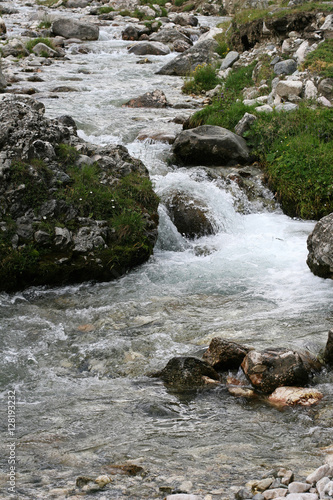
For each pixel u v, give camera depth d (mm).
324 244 7281
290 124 11609
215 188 10039
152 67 21062
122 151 9055
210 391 4754
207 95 16703
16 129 8000
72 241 7441
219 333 5816
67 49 23703
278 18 16844
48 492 3283
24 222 7332
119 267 7656
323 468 3322
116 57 22922
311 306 6504
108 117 13773
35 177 7535
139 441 3941
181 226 9148
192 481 3379
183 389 4805
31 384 4984
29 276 7137
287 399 4508
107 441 3953
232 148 11031
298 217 10016
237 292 7070
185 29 26484
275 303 6664
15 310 6617
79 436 4047
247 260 8172
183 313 6434
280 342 5492
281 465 3564
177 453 3758
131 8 33875
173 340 5742
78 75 19047
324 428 4066
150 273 7758
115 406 4512
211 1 33625
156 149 11633
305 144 10797
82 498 3215
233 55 18297
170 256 8516
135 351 5535
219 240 9023
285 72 14812
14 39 21844
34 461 3693
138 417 4332
